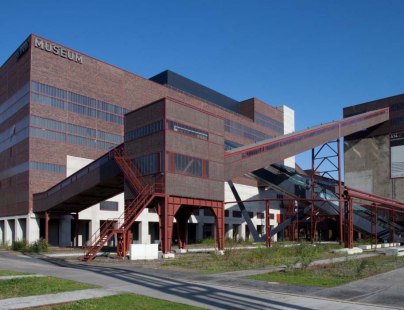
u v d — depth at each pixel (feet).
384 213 269.64
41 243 156.25
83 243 228.22
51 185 204.23
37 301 45.19
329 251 140.46
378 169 310.04
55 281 60.49
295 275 72.64
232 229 296.51
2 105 237.66
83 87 221.25
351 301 48.55
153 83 259.39
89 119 222.28
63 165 209.46
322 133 206.28
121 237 119.65
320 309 43.83
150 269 84.23
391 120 307.37
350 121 238.89
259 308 44.04
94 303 43.86
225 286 59.62
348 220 158.20
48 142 205.26
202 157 135.85
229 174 149.38
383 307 45.14
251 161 160.35
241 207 214.07
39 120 203.31
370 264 89.66
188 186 129.18
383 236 225.56
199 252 144.77
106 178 145.38
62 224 207.00
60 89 212.23
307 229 306.14
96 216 219.00
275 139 177.37
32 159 199.31
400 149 301.84
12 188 215.72
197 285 60.39
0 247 185.98
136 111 135.44
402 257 117.80
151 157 127.34
